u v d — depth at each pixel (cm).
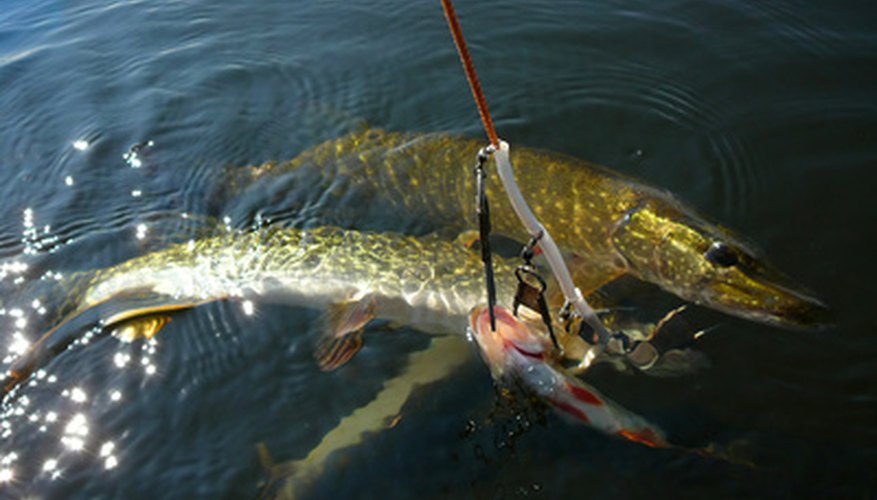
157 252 70
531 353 58
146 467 56
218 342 63
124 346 63
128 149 83
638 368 59
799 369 59
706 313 64
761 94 83
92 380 61
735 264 65
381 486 54
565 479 54
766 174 74
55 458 57
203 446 57
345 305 66
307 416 58
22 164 82
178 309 65
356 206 74
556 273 56
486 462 55
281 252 69
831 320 61
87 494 55
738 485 53
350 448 56
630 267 70
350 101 87
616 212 71
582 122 82
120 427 58
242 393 60
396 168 77
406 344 63
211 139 83
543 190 73
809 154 75
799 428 55
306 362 62
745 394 57
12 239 72
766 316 62
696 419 56
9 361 62
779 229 68
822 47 88
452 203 75
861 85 82
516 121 82
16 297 67
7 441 57
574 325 61
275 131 84
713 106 82
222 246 70
